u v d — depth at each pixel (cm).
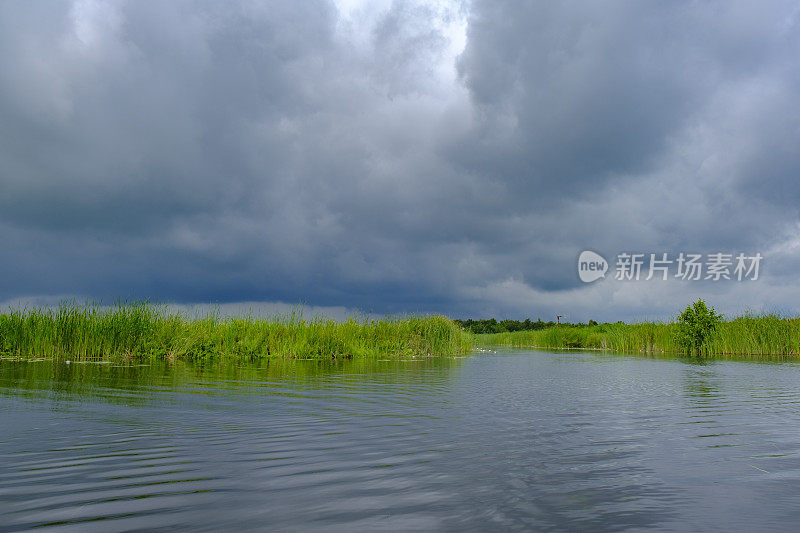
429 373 1171
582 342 3516
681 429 511
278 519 265
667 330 2639
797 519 269
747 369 1388
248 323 1758
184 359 1459
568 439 461
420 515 271
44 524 257
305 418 552
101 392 737
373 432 483
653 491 315
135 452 402
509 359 1925
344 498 299
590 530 253
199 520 263
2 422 514
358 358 1758
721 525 261
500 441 450
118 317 1450
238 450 411
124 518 266
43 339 1377
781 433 491
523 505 289
